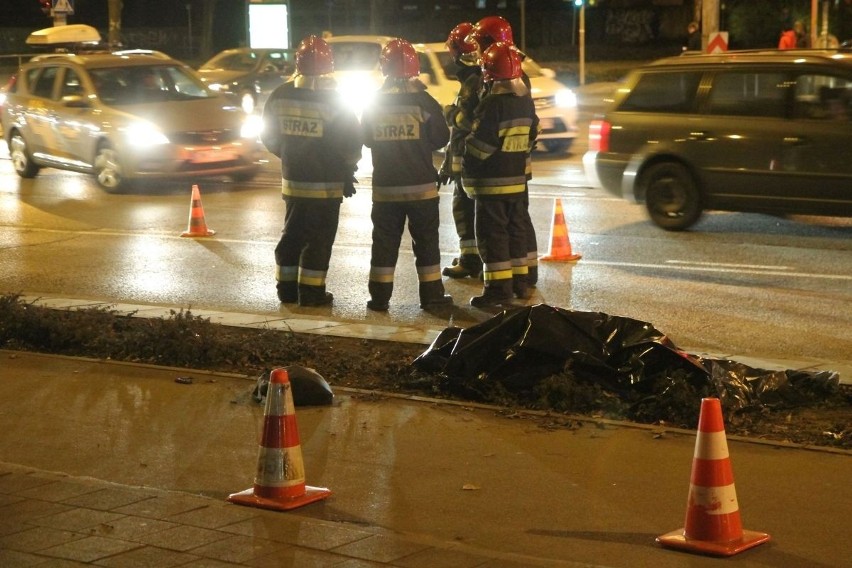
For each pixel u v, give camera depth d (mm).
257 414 8141
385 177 11414
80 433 7781
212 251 15281
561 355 8328
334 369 9156
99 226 17422
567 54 60938
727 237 15602
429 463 7074
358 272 13836
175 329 9781
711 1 33312
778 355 9789
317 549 5488
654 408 7848
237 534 5699
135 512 6023
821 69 14820
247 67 34594
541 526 6062
